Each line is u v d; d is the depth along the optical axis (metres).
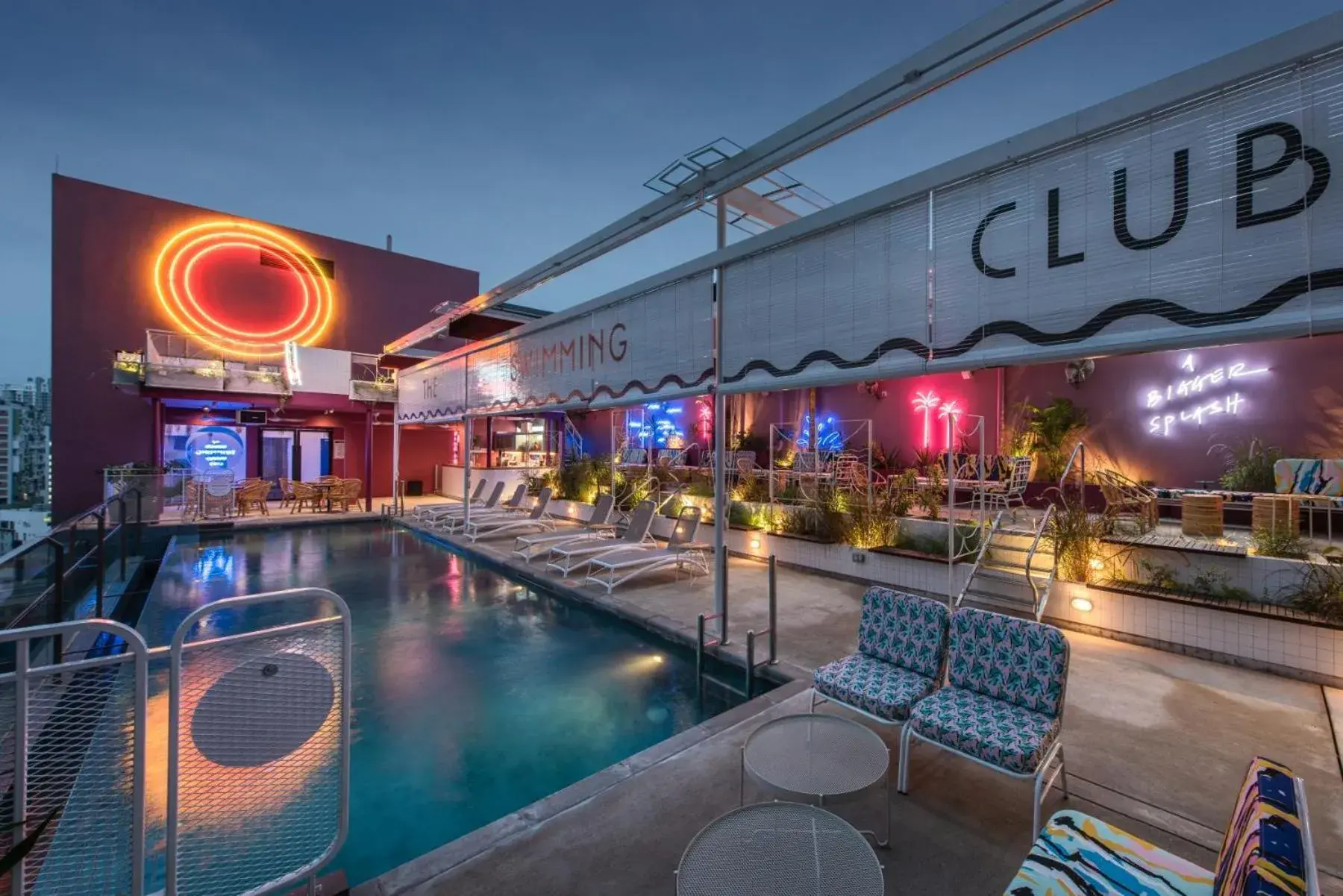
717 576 5.79
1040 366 10.51
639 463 15.83
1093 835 2.19
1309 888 1.33
